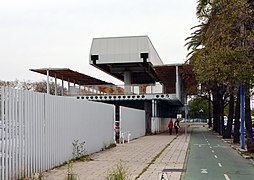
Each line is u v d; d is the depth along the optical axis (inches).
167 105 2699.3
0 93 461.1
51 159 620.1
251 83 876.6
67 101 708.7
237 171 633.0
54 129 637.9
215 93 2026.3
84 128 818.8
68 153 708.7
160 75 2206.0
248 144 948.6
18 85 3016.7
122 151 959.0
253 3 765.9
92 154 871.1
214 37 861.8
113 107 1135.6
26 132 525.0
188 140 1480.1
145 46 2094.0
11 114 484.4
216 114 2300.7
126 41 2117.4
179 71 1931.6
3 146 459.8
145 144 1224.8
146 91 1910.7
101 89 1924.2
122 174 452.4
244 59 774.5
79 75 1984.5
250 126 1024.2
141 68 2343.8
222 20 789.2
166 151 975.6
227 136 1562.5
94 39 2156.7
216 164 730.8
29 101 539.5
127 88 1918.1
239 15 737.6
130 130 1483.8
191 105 4229.8
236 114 1286.9
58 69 1775.3
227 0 746.2
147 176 558.9
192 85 2027.6
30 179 501.0
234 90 1237.1
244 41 767.7
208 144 1290.6
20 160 504.1
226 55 771.4
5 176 462.0
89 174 561.0
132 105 2054.6
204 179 546.9
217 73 848.9
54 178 520.1
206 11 929.5
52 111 630.5
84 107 820.6
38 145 566.9
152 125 1977.1
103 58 2133.4
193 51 1704.0
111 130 1107.3
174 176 565.0
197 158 844.6
